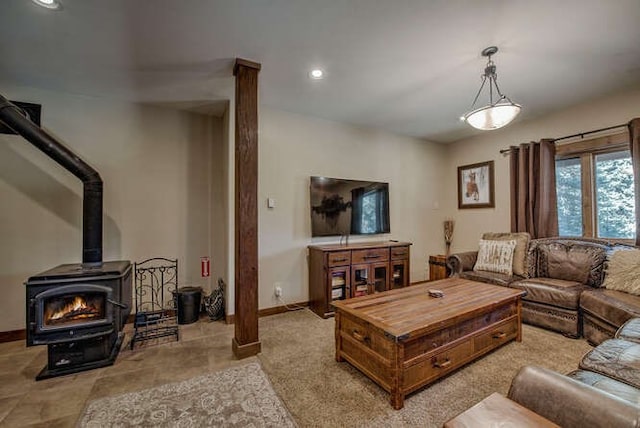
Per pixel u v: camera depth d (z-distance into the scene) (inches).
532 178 148.5
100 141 121.4
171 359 91.6
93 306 89.9
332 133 156.9
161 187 131.9
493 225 174.2
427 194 193.6
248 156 93.9
